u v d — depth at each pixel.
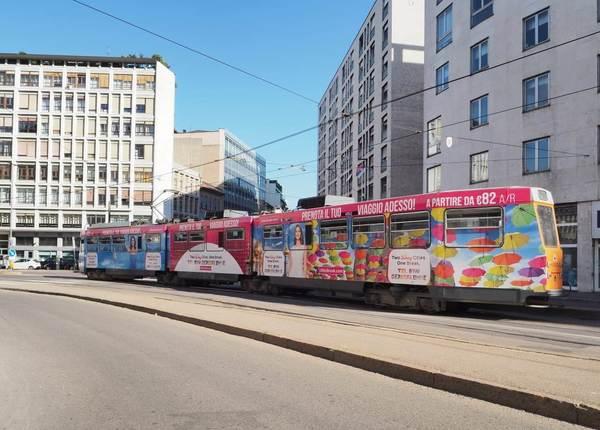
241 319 12.98
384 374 7.70
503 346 9.30
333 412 5.96
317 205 21.17
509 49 29.70
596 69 24.95
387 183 49.94
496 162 30.31
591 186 24.84
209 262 25.59
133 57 81.25
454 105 34.41
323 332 10.73
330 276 19.33
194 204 91.88
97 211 79.00
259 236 22.88
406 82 50.00
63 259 64.69
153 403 6.41
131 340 10.96
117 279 34.97
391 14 50.50
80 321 13.96
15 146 79.06
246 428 5.47
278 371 8.02
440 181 35.81
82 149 79.75
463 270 15.70
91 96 80.44
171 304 16.81
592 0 25.31
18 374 7.96
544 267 14.63
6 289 25.52
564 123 26.27
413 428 5.40
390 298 17.55
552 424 5.45
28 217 78.44
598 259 24.55
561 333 12.30
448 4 35.66
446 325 13.28
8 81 79.81
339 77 77.06
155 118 80.50
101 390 7.03
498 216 15.29
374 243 17.91
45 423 5.70
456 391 6.66
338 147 76.81
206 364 8.58
